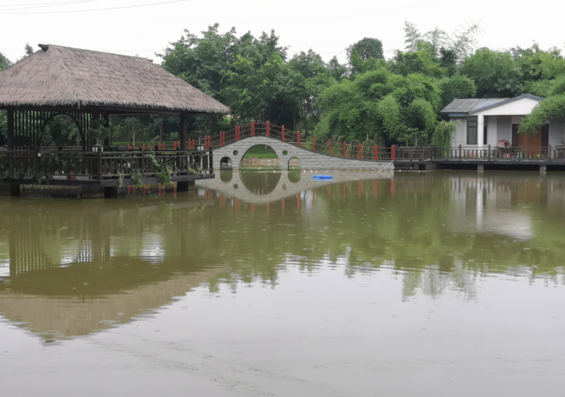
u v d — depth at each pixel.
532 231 12.58
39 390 4.98
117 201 18.23
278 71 52.59
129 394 4.91
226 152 37.59
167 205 17.34
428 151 34.62
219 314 6.81
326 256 9.95
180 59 54.34
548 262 9.52
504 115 34.81
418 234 12.18
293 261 9.56
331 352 5.73
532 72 45.84
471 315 6.78
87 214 15.18
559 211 15.88
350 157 35.84
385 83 38.81
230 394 4.91
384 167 34.97
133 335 6.16
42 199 18.48
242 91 51.91
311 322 6.54
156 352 5.73
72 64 18.59
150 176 19.61
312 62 54.25
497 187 23.27
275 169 38.16
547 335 6.18
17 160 18.92
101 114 20.16
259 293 7.66
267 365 5.45
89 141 19.05
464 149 35.91
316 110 53.72
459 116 35.78
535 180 26.70
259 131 53.47
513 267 9.15
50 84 17.70
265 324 6.48
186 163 21.61
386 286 8.01
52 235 12.01
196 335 6.16
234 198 19.55
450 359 5.59
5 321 6.60
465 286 8.02
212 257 9.88
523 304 7.20
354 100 38.66
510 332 6.26
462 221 14.07
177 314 6.82
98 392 4.95
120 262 9.50
